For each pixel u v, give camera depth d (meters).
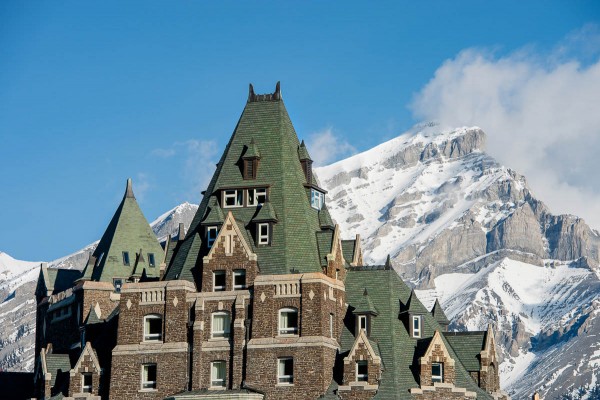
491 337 123.50
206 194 128.88
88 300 142.88
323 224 125.25
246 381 114.56
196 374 115.88
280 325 115.75
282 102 130.38
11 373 152.00
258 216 121.44
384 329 119.00
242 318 116.38
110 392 118.06
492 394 123.06
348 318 120.62
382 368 115.38
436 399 114.50
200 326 116.94
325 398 112.75
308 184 126.38
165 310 118.56
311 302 115.19
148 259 152.38
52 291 159.00
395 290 122.81
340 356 116.88
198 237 123.69
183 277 121.25
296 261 119.38
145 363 117.94
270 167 125.50
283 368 114.69
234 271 118.94
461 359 122.31
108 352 124.31
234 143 128.38
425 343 118.31
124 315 119.62
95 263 152.38
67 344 145.88
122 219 154.88
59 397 124.69
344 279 124.12
